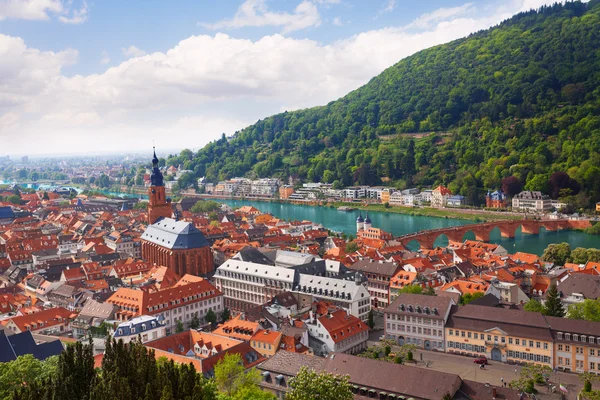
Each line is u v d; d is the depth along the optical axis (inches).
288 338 6766.7
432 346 7352.4
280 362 5831.7
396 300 7805.1
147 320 7372.1
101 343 6875.0
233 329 7204.7
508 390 4886.8
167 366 3673.7
